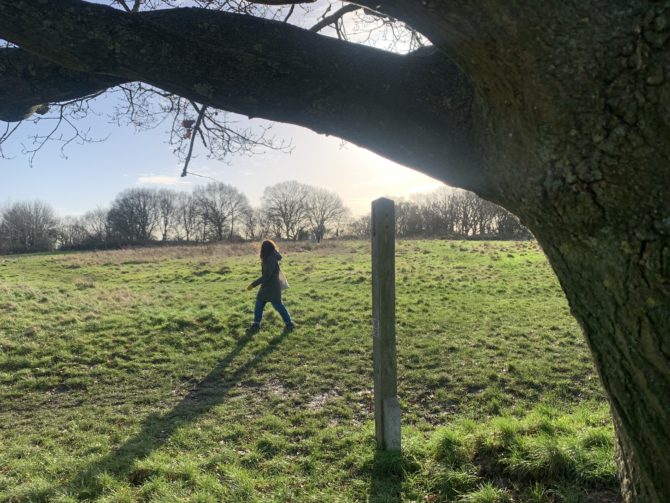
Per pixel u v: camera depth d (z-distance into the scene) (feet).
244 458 14.84
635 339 4.45
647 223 4.08
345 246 95.04
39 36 5.67
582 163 4.22
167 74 5.78
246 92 5.74
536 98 4.20
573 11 3.77
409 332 29.84
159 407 19.80
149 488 12.92
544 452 12.31
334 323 31.91
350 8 12.98
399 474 13.32
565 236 4.75
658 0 3.63
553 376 21.99
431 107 5.46
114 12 5.79
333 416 18.40
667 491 5.06
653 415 4.65
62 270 69.67
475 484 12.17
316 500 12.30
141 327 30.27
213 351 26.76
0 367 24.22
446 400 19.89
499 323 31.63
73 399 20.95
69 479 13.70
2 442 16.80
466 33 4.24
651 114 3.85
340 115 5.68
